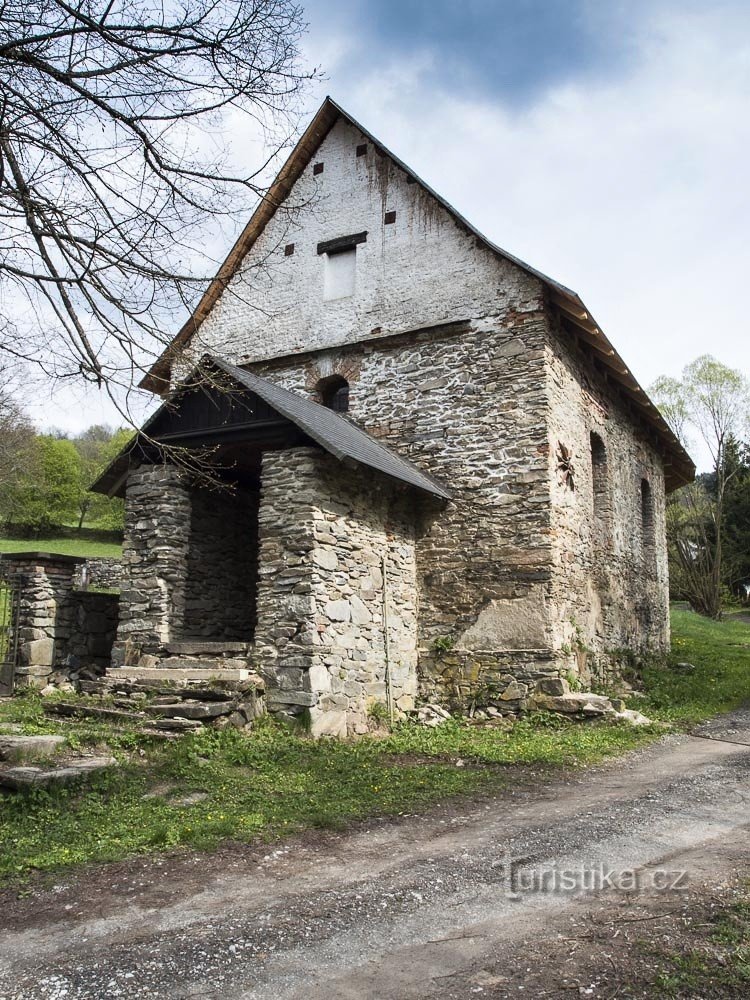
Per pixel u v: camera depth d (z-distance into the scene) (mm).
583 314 11977
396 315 13422
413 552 12305
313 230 14664
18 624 10992
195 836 5324
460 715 11359
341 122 14766
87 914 4105
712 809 5945
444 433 12594
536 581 11422
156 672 9688
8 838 5223
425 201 13570
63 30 5488
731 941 3605
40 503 38750
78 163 6117
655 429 17797
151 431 10930
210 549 11523
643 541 17766
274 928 3900
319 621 9500
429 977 3369
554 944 3654
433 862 4848
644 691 13297
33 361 6121
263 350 14680
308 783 6820
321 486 9914
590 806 6148
